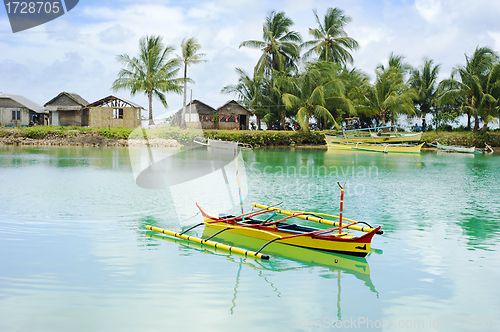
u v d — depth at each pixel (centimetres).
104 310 564
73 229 960
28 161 2433
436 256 810
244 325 530
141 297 607
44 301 589
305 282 679
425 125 5197
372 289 653
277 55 5141
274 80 4906
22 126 4669
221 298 611
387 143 4331
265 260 779
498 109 4419
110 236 912
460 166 2606
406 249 854
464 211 1217
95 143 4075
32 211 1128
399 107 4669
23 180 1680
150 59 4544
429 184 1778
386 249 855
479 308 593
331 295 629
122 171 1983
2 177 1761
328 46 5228
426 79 5244
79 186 1538
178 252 816
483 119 4628
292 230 876
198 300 602
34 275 683
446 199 1417
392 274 717
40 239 880
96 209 1159
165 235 929
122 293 620
